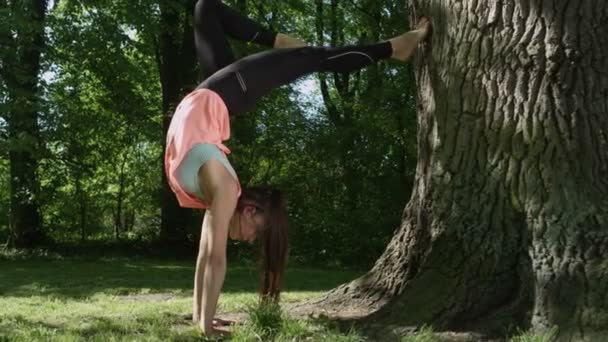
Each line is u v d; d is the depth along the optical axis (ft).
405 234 15.93
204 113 12.48
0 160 60.59
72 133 52.80
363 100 54.29
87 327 14.80
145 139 61.82
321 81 60.64
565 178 13.52
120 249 57.00
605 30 13.83
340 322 14.32
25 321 15.97
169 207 57.41
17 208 54.80
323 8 64.23
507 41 13.98
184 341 13.07
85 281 32.55
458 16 14.55
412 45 14.67
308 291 26.53
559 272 12.88
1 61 45.21
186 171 12.25
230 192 12.20
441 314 13.71
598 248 12.89
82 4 50.39
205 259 14.11
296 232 53.16
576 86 13.66
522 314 13.14
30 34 46.91
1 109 43.88
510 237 13.76
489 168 14.14
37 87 47.11
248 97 13.07
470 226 14.16
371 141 53.57
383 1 57.21
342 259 52.01
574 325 12.17
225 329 13.61
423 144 15.61
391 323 13.92
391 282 15.93
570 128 13.60
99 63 52.16
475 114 14.33
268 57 13.38
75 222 67.72
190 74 57.16
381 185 53.21
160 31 53.21
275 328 13.44
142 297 25.49
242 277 34.32
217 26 13.96
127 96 55.26
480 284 13.75
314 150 54.65
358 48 14.19
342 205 54.49
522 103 13.87
